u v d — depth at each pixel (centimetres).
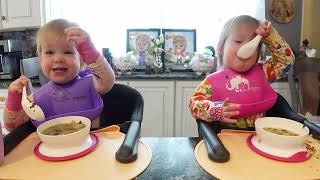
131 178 49
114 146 62
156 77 207
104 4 233
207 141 61
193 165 55
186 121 215
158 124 216
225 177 50
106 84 77
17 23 211
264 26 76
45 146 59
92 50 68
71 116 69
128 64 211
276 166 54
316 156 58
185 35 231
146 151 60
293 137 57
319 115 184
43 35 75
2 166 53
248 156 58
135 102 93
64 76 78
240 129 75
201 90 82
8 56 202
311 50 210
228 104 70
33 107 66
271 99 82
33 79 173
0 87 197
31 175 50
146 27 237
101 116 97
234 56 80
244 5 229
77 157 56
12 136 65
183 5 235
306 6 230
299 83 190
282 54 84
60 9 224
